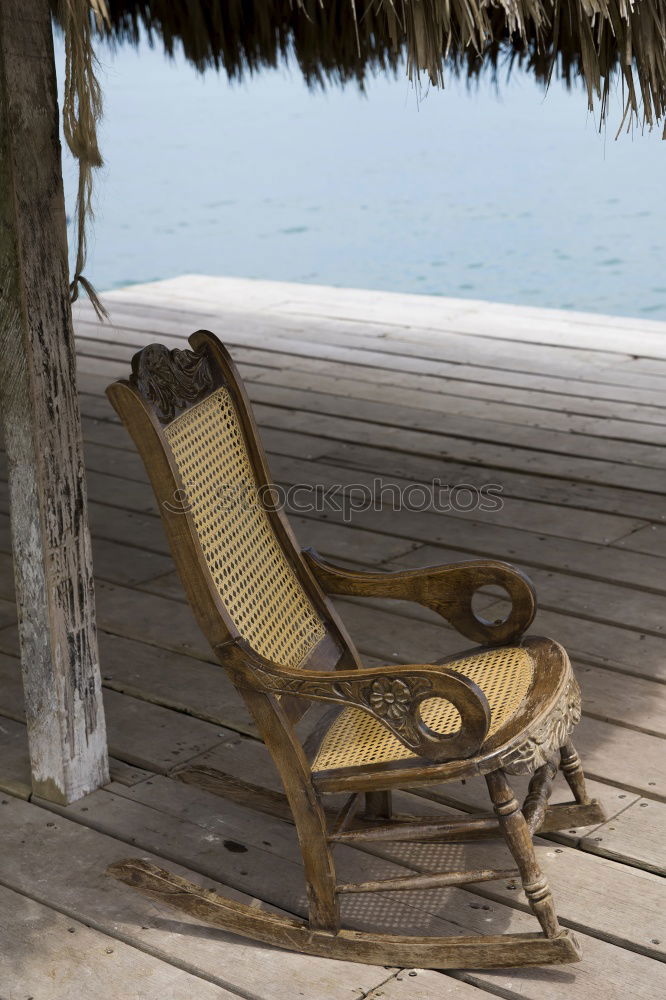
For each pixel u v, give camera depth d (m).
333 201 32.44
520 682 3.19
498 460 7.20
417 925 3.24
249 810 3.84
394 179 35.06
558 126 44.12
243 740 4.25
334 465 7.24
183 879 3.35
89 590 3.77
